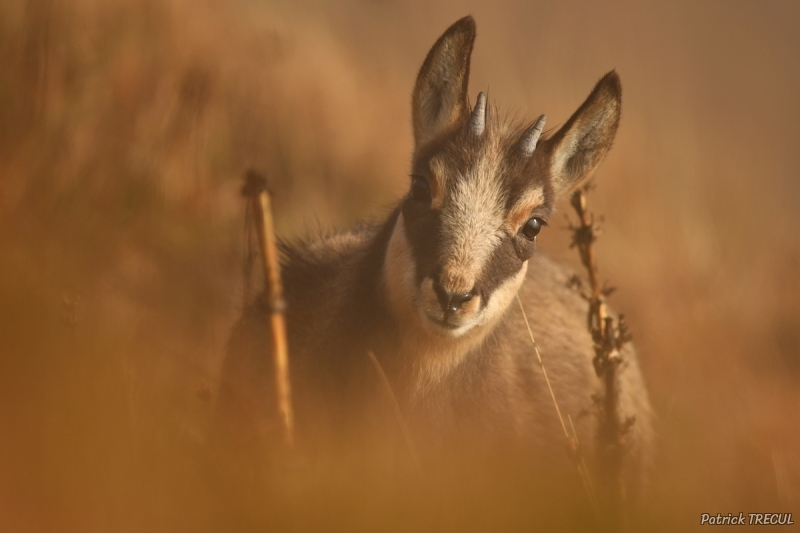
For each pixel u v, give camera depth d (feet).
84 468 29.63
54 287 40.96
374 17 140.36
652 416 57.31
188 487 31.63
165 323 51.39
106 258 54.29
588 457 45.55
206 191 65.36
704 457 50.08
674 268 79.51
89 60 63.21
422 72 44.47
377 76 104.32
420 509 34.37
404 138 95.30
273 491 31.86
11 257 40.70
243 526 30.48
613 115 45.11
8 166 53.26
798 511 43.93
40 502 27.91
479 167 41.16
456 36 43.83
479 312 40.06
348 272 45.01
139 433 33.37
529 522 35.78
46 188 55.36
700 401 60.49
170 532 29.14
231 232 64.34
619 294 75.20
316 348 43.45
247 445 33.06
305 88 88.58
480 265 39.81
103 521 28.25
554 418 47.50
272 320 31.09
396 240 41.86
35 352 33.63
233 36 81.15
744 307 80.33
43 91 58.75
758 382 66.54
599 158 45.78
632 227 85.71
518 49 145.07
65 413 31.63
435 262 39.65
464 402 43.47
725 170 118.83
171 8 73.92
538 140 44.19
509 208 40.98
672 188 96.99
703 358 67.82
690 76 174.50
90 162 59.21
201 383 38.09
